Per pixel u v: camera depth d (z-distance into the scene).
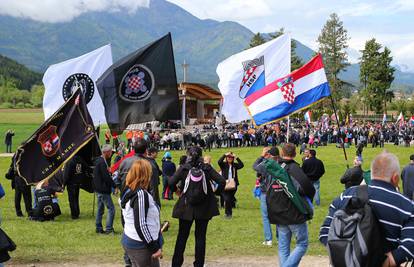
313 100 14.36
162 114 11.42
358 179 7.94
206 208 7.96
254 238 11.40
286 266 7.15
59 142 9.68
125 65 11.30
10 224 13.26
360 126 55.00
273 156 9.67
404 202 4.49
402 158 38.91
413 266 5.67
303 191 7.13
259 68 17.14
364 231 4.44
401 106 115.31
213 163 33.47
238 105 17.42
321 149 46.56
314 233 12.02
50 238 11.33
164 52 11.37
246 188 22.92
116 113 11.38
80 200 18.78
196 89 67.62
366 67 103.38
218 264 8.86
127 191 6.14
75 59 15.01
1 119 110.06
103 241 11.01
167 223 7.52
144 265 6.08
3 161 35.34
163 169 18.77
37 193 13.91
